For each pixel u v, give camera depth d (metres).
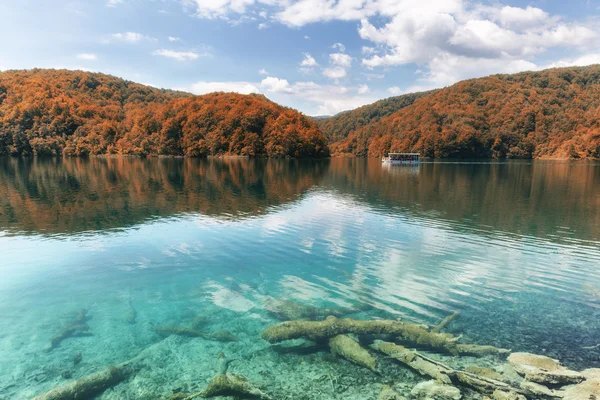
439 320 10.72
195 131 132.38
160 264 15.35
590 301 12.02
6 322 10.64
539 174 63.31
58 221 23.08
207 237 19.44
